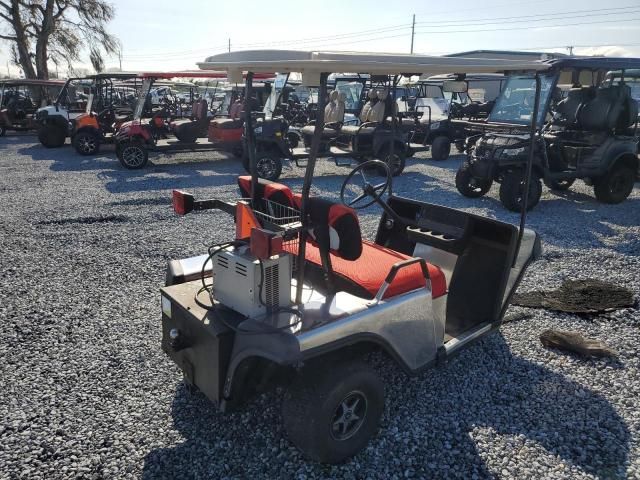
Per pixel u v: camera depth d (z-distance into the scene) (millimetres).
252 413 2752
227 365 2334
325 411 2213
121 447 2496
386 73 2889
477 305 3400
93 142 13070
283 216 2596
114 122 13125
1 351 3354
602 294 4359
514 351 3469
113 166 11438
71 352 3363
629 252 5516
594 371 3229
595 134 7656
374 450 2492
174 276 2908
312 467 2373
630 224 6766
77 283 4543
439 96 16188
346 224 2344
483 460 2436
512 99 8211
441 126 12930
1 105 17031
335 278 2699
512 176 7242
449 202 8039
